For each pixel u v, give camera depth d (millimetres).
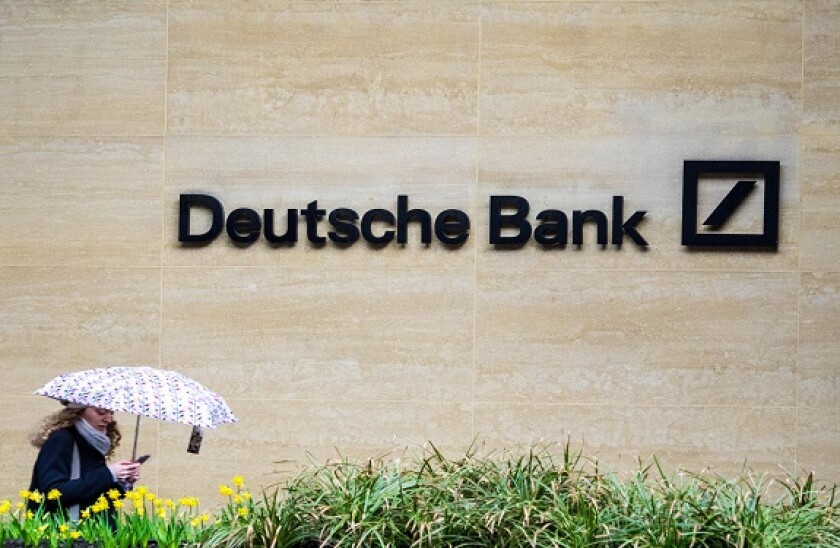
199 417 8133
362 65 11461
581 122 11344
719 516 7391
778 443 11227
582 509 7461
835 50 11219
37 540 7660
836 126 11219
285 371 11445
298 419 11430
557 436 11305
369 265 11430
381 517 7387
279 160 11484
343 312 11430
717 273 11266
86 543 7773
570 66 11352
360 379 11422
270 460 11422
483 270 11359
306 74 11484
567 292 11328
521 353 11344
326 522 7391
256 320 11469
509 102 11391
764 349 11242
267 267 11484
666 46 11297
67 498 8188
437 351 11375
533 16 11367
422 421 11375
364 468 8484
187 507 11367
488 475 8039
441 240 11359
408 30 11438
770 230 11203
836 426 11203
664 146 11297
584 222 11336
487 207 11367
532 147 11359
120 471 8320
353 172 11461
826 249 11211
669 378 11273
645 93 11312
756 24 11266
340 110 11469
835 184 11211
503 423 11344
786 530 7371
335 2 11477
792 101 11258
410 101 11422
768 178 11195
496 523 7301
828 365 11211
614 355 11289
